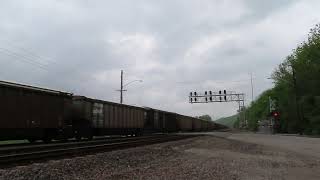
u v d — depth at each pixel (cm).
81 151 2436
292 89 8475
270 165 2222
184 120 9169
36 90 3017
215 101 10412
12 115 2730
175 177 1623
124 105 5050
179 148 3269
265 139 5350
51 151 2162
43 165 1745
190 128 9969
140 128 5750
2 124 2631
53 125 3231
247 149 3431
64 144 2662
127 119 5141
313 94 7562
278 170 2008
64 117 3422
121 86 7094
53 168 1691
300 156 2858
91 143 3034
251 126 15075
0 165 1731
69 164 1833
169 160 2289
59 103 3344
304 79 7794
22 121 2834
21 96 2831
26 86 2936
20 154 1953
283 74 9319
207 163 2203
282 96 9044
